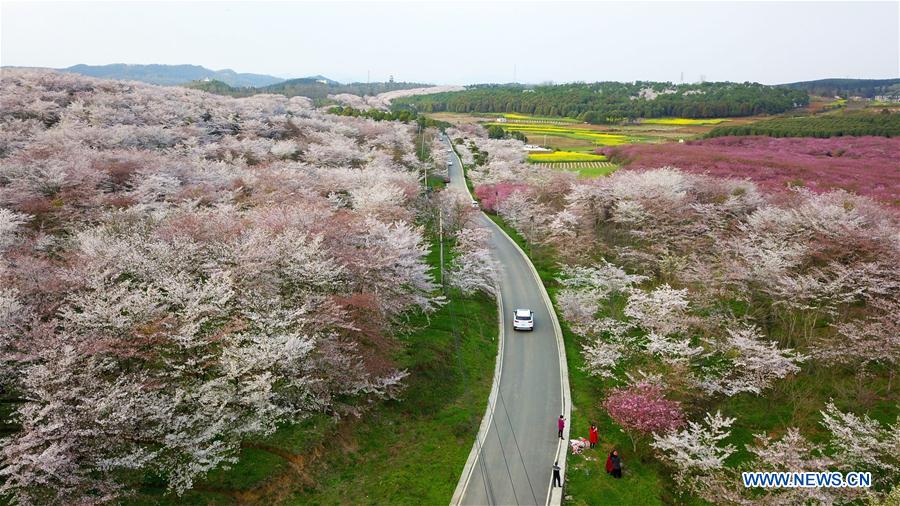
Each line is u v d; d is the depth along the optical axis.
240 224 26.16
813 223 31.45
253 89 169.88
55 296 19.34
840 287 25.58
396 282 25.28
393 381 21.25
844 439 18.91
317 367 19.47
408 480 18.94
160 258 21.58
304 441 19.31
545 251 44.25
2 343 16.11
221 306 19.33
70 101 59.75
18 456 13.50
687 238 36.41
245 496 17.08
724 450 18.98
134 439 15.48
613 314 30.17
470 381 25.39
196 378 17.69
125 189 35.47
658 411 20.03
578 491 18.66
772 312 27.80
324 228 26.28
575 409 23.55
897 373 23.81
